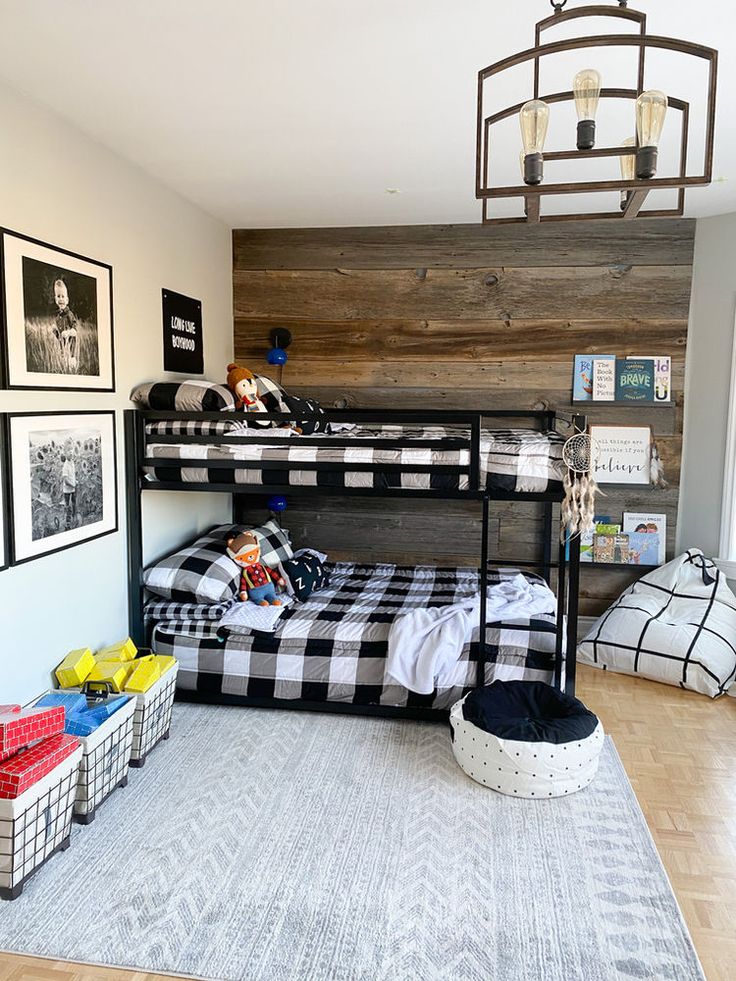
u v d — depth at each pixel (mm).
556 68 2217
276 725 3139
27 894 2086
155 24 1985
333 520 4523
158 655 3096
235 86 2396
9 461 2406
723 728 3201
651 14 1899
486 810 2521
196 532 4086
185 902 2062
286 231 4379
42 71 2289
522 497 3008
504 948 1899
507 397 4293
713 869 2232
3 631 2432
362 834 2381
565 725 2656
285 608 3475
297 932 1953
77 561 2881
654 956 1873
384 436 3428
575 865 2230
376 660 3184
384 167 3248
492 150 3008
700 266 4062
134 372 3293
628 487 4258
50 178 2619
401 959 1863
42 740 2223
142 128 2785
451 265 4270
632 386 4180
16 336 2424
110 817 2459
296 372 4449
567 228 4156
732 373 4000
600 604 4355
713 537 4156
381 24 1974
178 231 3697
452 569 4234
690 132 2752
